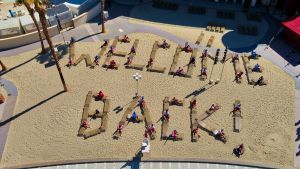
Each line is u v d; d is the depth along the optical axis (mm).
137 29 60875
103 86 50375
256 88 50812
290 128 45531
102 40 58375
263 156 42312
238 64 54312
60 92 49469
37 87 50312
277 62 55250
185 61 54750
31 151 42312
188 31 60938
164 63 54281
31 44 57781
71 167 40812
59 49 56500
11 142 43250
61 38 58844
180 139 43594
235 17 64312
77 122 45531
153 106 47594
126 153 42125
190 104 47938
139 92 49562
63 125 45156
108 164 41156
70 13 60000
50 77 51844
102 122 45250
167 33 60250
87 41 58125
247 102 48688
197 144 43250
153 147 42750
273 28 62000
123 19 62938
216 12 65375
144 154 41688
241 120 46188
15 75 52188
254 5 66500
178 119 46094
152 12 64812
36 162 41125
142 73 52500
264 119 46531
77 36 59156
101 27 61062
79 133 43969
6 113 46656
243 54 56500
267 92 50281
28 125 45219
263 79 51875
